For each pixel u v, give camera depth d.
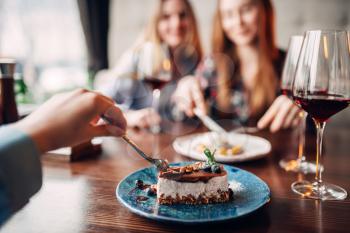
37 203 0.38
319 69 0.40
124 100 1.32
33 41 1.55
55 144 0.30
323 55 0.40
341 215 0.35
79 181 0.45
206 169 0.38
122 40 1.51
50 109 0.31
